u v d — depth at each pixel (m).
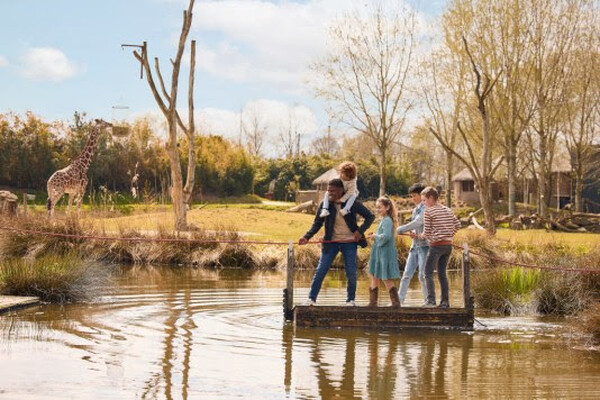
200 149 57.16
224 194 59.09
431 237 11.34
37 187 50.56
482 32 34.97
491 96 36.31
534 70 38.00
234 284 16.42
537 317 12.41
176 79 26.91
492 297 13.31
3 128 49.84
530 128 46.78
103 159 49.88
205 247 21.69
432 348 9.44
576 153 56.16
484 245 23.03
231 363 8.19
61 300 12.76
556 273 13.52
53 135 51.22
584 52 42.41
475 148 51.84
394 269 11.02
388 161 68.50
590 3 38.00
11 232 19.95
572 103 46.78
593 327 10.23
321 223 11.30
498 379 7.76
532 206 57.03
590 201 60.41
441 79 36.84
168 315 11.51
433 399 6.93
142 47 26.55
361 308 10.82
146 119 51.97
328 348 9.25
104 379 7.27
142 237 21.88
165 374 7.57
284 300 11.30
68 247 20.19
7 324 10.24
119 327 10.24
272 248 22.25
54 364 7.84
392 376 7.82
